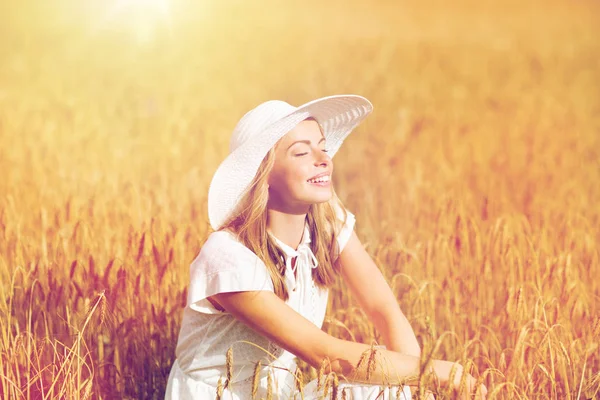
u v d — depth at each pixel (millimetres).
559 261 3688
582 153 7637
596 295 3873
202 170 6668
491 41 18500
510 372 2934
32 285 3354
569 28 19203
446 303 3582
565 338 3184
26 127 8383
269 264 2504
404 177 6957
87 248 4074
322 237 2758
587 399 2785
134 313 3561
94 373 3180
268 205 2596
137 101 10836
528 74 13617
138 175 6703
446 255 4113
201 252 2529
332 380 2268
